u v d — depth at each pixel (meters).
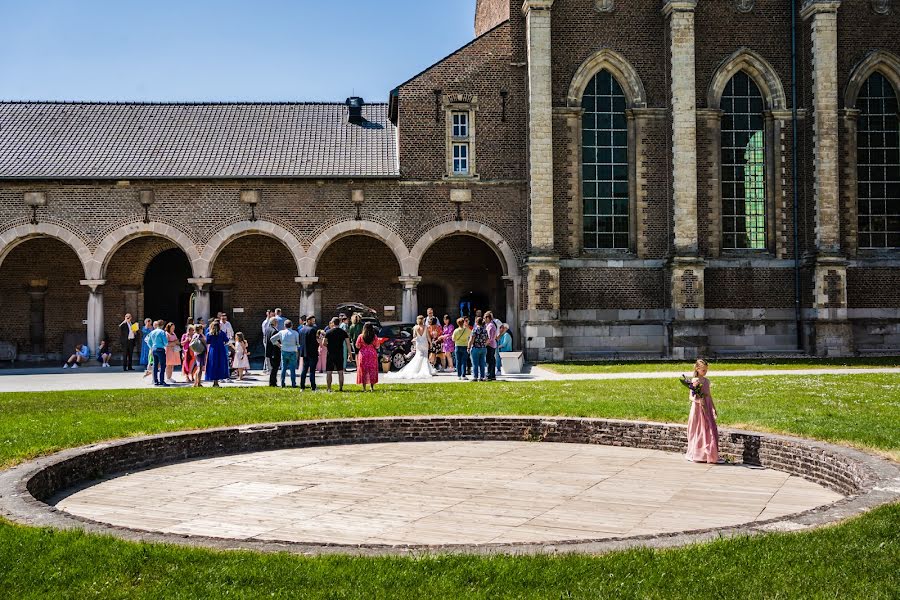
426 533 10.86
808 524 9.45
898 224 40.66
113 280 43.41
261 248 43.91
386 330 35.50
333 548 8.74
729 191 40.38
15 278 43.19
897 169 40.72
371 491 13.32
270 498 12.88
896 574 7.96
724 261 39.66
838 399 21.08
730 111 40.44
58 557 8.47
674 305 38.31
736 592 7.52
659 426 16.98
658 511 12.00
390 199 39.38
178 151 40.53
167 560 8.31
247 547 8.76
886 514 9.75
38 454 14.23
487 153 39.78
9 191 38.50
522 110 39.91
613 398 21.88
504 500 12.69
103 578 7.93
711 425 15.66
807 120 39.84
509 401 21.33
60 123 42.53
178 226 38.91
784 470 14.73
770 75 40.22
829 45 39.06
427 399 22.19
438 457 16.30
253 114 44.03
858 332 39.66
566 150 39.56
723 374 29.72
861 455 13.23
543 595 7.48
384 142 41.75
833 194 38.88
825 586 7.66
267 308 43.94
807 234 39.78
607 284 39.41
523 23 40.06
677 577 7.84
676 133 38.75
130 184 38.72
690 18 38.91
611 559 8.29
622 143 40.22
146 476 14.58
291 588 7.66
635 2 40.09
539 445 17.64
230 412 19.34
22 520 9.84
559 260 38.81
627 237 40.09
